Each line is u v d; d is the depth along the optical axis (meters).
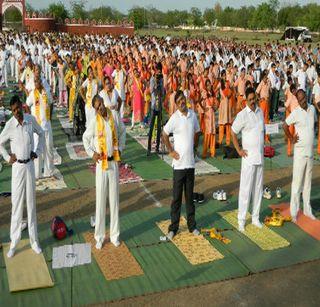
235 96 12.38
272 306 5.31
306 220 7.57
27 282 5.57
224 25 90.50
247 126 6.92
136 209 7.89
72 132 12.84
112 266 6.02
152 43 27.14
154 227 7.20
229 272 5.95
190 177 6.80
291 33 52.59
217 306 5.28
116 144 6.36
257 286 5.69
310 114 7.32
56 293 5.45
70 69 13.71
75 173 9.64
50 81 17.91
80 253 5.12
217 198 8.34
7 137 5.98
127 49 23.33
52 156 9.26
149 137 10.89
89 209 7.83
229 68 16.73
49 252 6.35
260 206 7.52
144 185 9.02
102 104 6.26
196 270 5.98
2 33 35.41
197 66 18.00
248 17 86.44
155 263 6.14
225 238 6.83
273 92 15.77
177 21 90.62
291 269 6.08
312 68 17.05
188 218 6.96
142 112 13.49
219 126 11.57
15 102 5.91
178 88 11.12
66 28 50.03
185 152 6.67
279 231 7.18
